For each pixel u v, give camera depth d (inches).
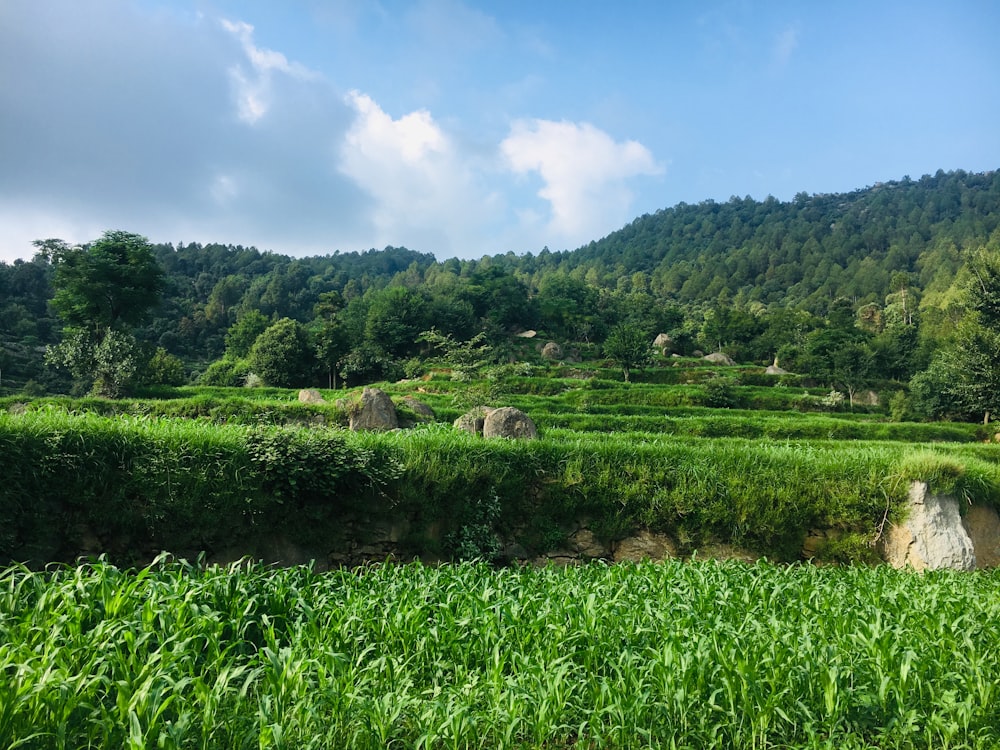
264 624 219.6
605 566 365.1
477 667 219.0
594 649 226.4
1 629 185.8
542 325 4013.3
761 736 199.5
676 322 4065.0
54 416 335.3
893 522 474.9
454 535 408.8
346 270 7337.6
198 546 335.0
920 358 2571.4
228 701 186.7
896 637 245.9
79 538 309.9
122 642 195.0
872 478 485.7
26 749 154.4
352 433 432.8
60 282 1777.8
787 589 321.4
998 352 1411.2
